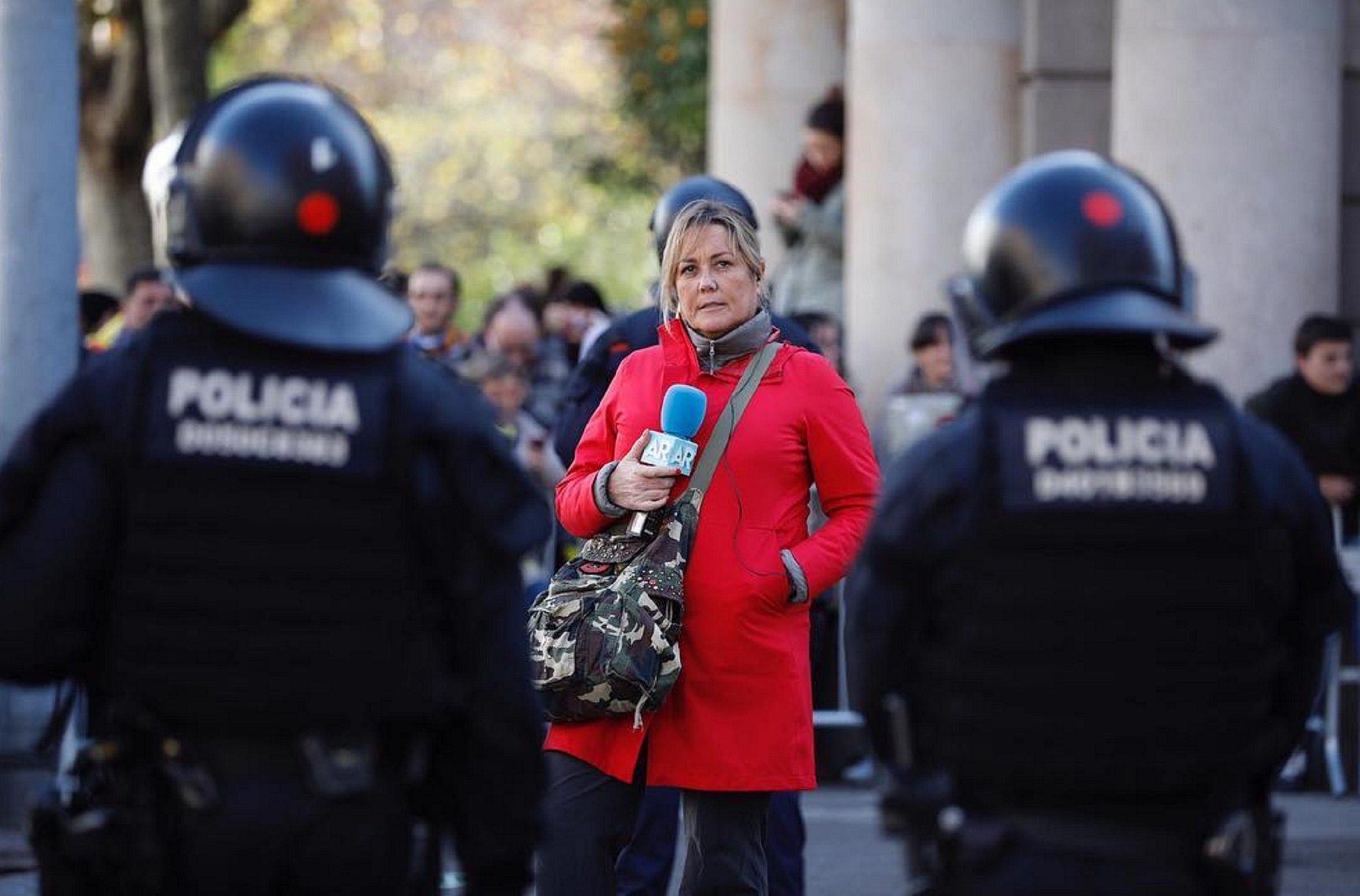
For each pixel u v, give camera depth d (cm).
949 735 710
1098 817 706
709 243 1123
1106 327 710
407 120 8731
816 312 2097
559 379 2442
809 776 1105
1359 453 1988
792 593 1093
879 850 1695
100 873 709
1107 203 730
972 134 2542
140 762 706
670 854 1280
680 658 1088
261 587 700
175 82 3856
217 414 705
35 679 716
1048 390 720
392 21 7756
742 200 1338
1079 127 2602
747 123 3241
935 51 2536
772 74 3231
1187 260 2241
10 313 1694
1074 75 2592
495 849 729
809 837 1752
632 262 8712
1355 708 2039
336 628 702
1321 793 2019
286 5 7012
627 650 1066
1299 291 2241
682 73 4969
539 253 8838
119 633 705
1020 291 727
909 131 2534
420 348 2183
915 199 2536
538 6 7912
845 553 1109
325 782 696
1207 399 728
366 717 705
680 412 1096
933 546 713
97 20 4516
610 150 6512
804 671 1109
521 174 8738
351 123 746
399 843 711
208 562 699
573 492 1123
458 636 721
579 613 1080
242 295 712
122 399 705
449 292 2255
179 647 699
